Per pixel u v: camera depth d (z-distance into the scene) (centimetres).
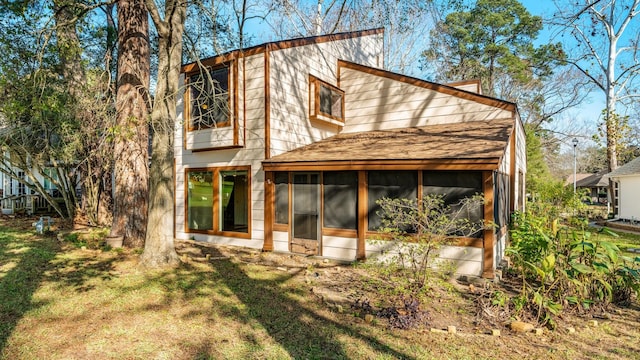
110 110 980
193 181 1002
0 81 826
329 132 1088
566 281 503
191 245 930
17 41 903
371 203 740
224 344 374
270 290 559
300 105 966
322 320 445
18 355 339
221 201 952
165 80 690
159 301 493
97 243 844
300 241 828
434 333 411
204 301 500
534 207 1265
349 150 829
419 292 483
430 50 2547
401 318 437
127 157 843
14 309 449
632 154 2248
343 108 1108
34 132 1107
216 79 916
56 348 354
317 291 552
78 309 456
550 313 467
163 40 693
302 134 971
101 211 1229
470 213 648
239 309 475
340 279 626
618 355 366
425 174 687
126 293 518
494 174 655
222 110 895
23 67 964
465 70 2439
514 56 2255
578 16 679
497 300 473
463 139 762
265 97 859
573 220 798
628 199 1611
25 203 1517
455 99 967
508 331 421
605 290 516
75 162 1205
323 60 1071
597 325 444
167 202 688
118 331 397
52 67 1077
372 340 390
